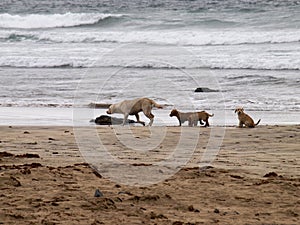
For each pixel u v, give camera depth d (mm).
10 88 35219
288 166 14461
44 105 29828
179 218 9031
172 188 11094
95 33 56938
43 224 8430
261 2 64938
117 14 67125
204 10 65500
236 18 61688
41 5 78000
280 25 59031
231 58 44812
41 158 14672
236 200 10328
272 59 44156
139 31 60344
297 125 23422
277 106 29625
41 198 9969
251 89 34250
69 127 22469
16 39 57438
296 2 63781
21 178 11516
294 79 37469
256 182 11914
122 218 8867
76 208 9352
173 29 60312
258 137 20125
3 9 75812
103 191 10602
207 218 9086
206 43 52625
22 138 19062
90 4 75062
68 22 66250
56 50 50906
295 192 11016
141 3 71312
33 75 40469
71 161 14164
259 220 9047
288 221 9031
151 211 9391
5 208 9273
